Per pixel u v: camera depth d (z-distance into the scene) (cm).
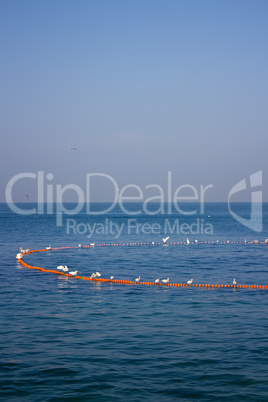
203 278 5834
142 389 2498
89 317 3875
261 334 3397
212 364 2828
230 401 2367
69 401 2369
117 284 5431
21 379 2616
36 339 3281
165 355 2972
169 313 4009
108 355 2973
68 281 5619
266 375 2670
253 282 5553
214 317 3878
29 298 4609
